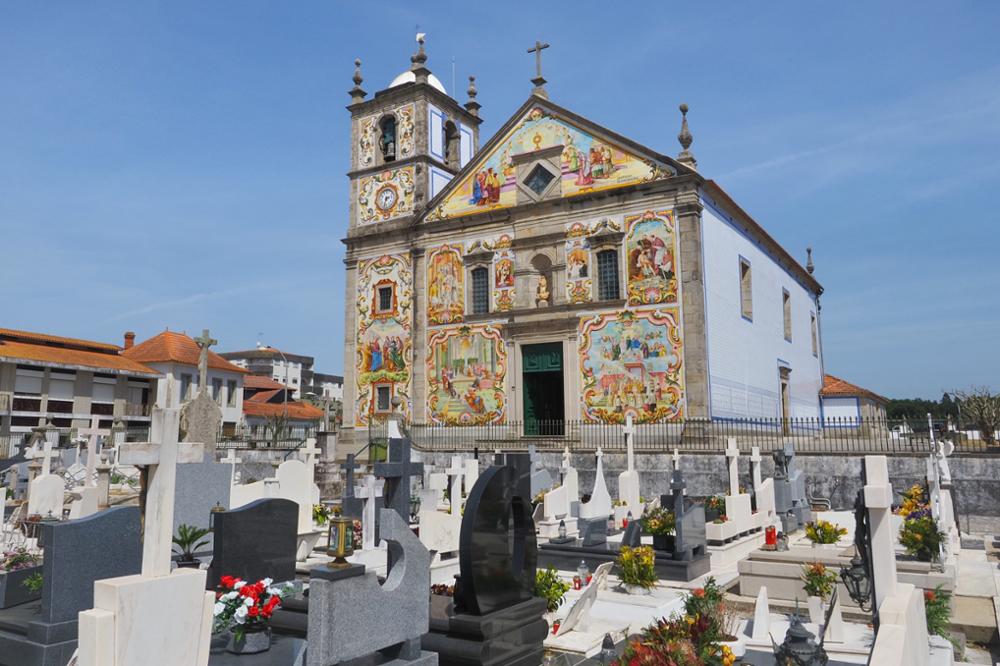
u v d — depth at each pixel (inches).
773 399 1544.0
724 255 1336.1
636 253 1256.8
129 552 377.4
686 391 1186.0
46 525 356.8
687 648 326.0
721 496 844.6
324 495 1167.6
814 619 454.0
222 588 370.9
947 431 1238.9
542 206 1354.6
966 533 863.7
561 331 1305.4
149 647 245.6
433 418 1423.5
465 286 1423.5
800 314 1881.2
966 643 449.7
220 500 601.6
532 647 368.5
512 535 370.0
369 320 1545.3
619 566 568.7
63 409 2001.7
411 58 1582.2
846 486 990.4
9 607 402.0
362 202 1596.9
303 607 386.3
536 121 1390.3
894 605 255.1
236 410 2475.4
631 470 973.2
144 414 2187.5
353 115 1637.6
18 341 2064.5
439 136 1589.6
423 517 591.8
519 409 1332.4
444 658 337.7
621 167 1293.1
